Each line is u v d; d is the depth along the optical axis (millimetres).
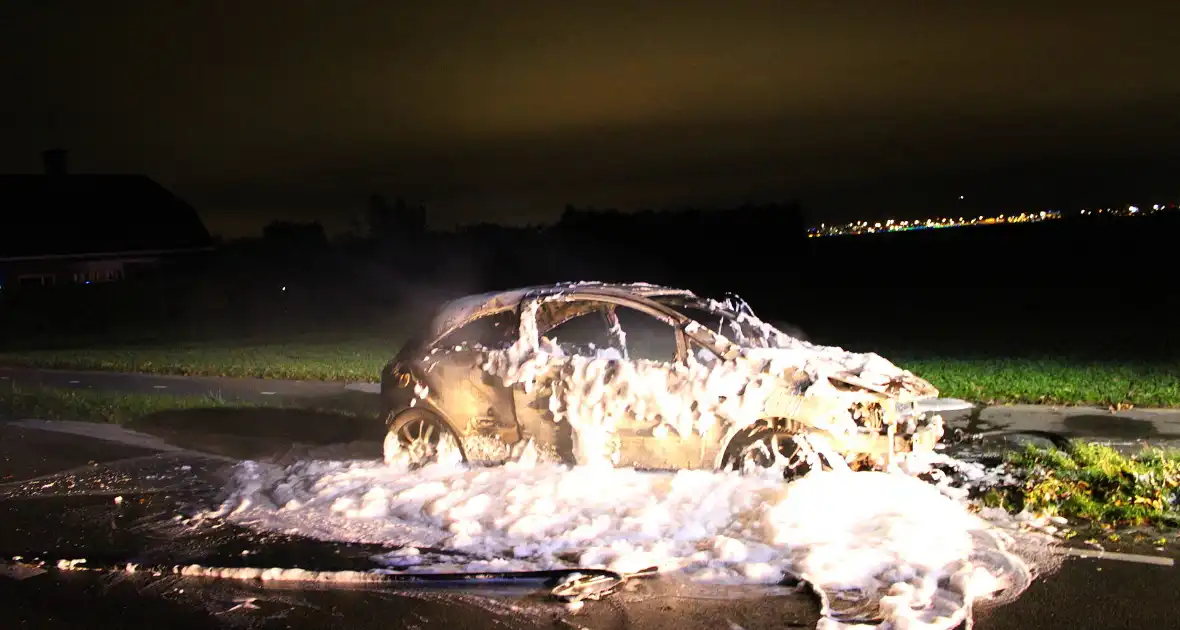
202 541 6965
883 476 7297
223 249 44500
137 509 7855
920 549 6141
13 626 5590
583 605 5621
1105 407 10570
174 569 6422
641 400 7539
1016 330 18688
